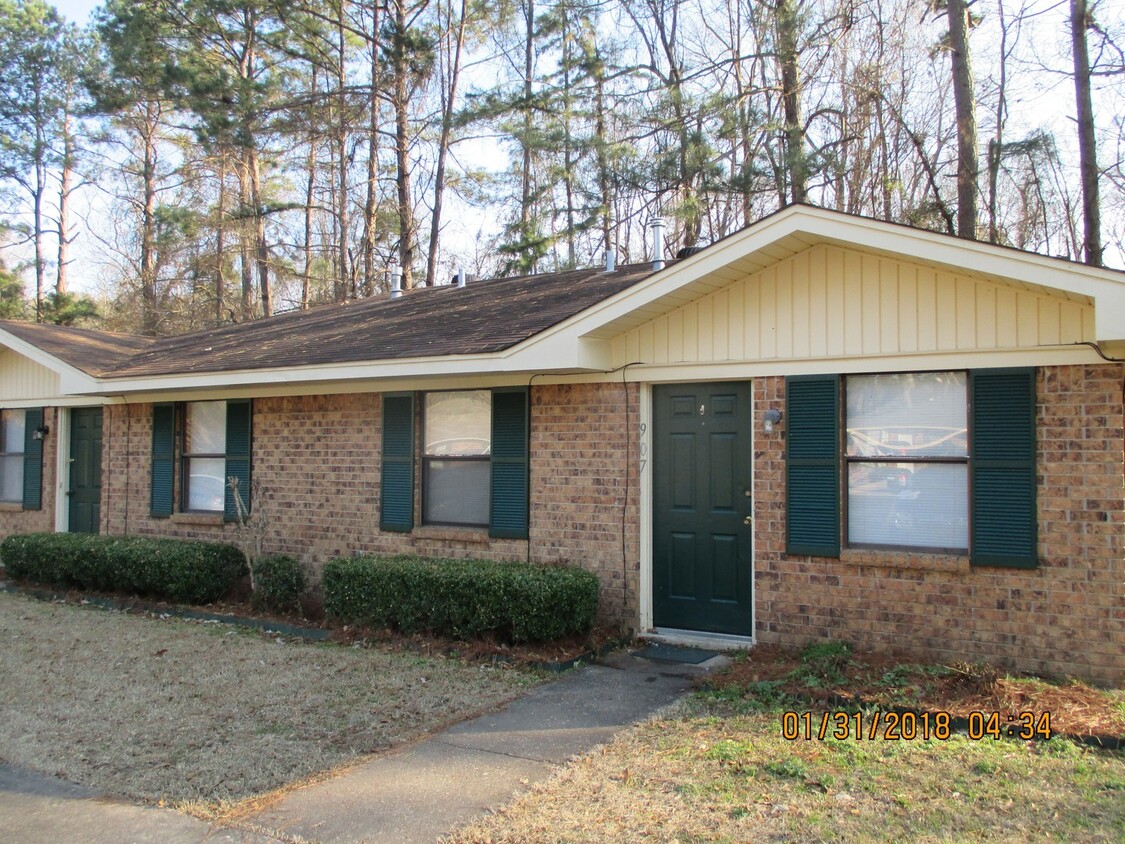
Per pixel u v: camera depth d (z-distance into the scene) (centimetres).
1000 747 525
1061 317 642
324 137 2280
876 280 713
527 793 480
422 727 593
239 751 553
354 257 2711
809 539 731
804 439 736
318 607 985
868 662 670
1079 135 1590
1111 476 625
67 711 634
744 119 1750
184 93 2167
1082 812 439
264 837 439
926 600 686
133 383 1116
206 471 1161
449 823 446
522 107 2092
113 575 1050
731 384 793
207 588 998
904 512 711
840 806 453
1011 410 657
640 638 809
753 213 1989
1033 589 648
